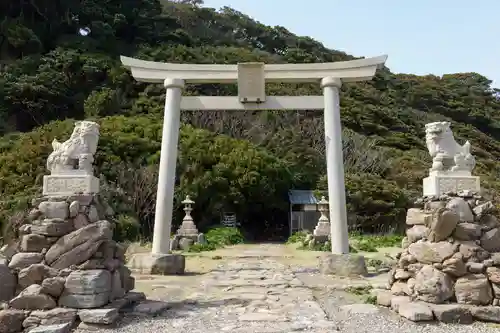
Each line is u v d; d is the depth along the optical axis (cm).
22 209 1770
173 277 1095
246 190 3284
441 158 723
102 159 2739
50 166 719
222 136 3597
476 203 687
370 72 1198
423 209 720
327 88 1202
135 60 1235
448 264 644
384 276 1084
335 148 1162
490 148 5169
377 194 3116
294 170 3653
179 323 625
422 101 6116
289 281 1021
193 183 3056
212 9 7181
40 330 548
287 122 4188
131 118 3434
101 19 4956
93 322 596
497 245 671
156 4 5719
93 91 3853
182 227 2359
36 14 4584
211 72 1227
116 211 2284
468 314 607
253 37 6838
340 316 664
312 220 3300
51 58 4091
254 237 3484
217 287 945
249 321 635
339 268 1102
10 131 3319
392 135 4678
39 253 646
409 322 607
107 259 684
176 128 1199
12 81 3669
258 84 1205
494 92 6825
